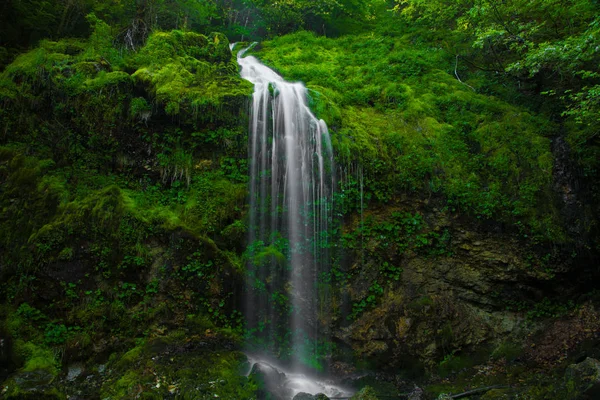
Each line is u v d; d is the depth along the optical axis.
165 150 7.84
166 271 6.70
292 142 8.42
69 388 5.42
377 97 10.61
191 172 7.77
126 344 6.18
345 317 7.47
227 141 7.98
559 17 10.46
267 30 16.25
